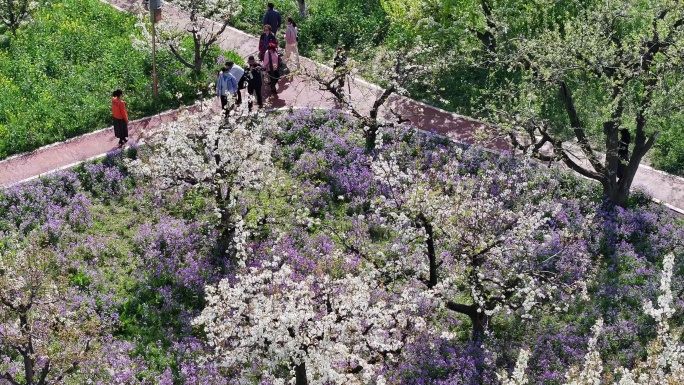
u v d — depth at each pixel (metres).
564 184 29.03
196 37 34.34
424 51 30.77
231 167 25.44
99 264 25.42
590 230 26.95
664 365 16.55
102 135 31.50
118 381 21.22
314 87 34.34
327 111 32.25
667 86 24.48
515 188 25.42
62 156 30.27
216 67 35.28
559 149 27.33
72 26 38.53
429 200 21.42
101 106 32.47
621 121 26.39
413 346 22.34
